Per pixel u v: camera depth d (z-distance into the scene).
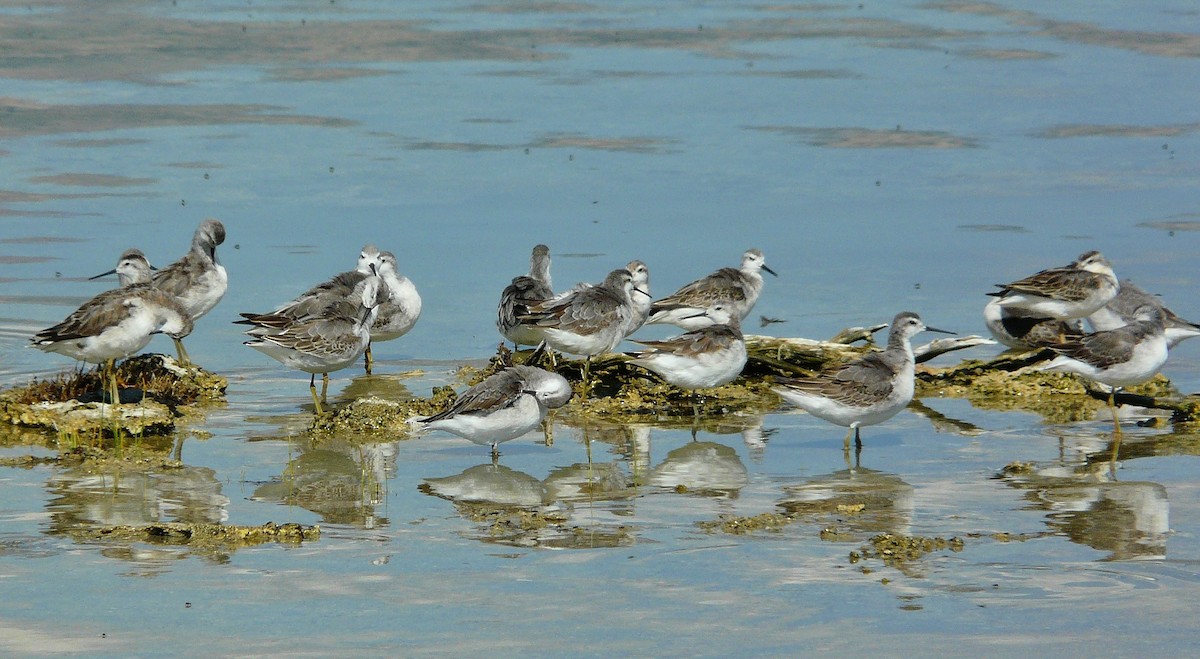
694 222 31.75
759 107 42.06
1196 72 46.03
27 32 50.81
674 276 27.97
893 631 12.67
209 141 37.94
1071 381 22.53
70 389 20.77
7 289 26.39
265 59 48.00
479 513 15.83
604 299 22.22
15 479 16.95
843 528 15.45
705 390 22.38
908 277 27.91
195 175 34.84
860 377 18.41
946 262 28.83
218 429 19.73
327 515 15.81
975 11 56.69
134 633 12.48
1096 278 23.66
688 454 18.77
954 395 22.48
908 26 54.09
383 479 17.31
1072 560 14.43
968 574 14.03
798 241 30.39
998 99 43.00
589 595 13.48
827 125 40.12
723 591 13.59
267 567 14.11
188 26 52.81
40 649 12.10
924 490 16.97
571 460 18.42
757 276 26.36
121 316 19.77
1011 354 23.88
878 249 29.81
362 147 37.78
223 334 25.34
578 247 29.80
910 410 21.50
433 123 40.19
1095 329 24.73
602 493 16.83
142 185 33.91
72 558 14.24
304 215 31.97
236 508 16.00
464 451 18.78
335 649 12.22
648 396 21.80
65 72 45.12
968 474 17.73
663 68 47.22
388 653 12.13
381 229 30.98
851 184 34.75
